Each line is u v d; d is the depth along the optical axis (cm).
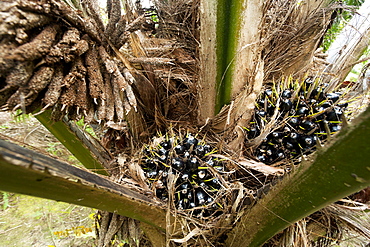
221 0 63
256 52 70
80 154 75
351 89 85
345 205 70
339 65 103
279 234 74
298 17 90
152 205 62
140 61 61
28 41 37
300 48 91
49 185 37
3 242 128
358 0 112
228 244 78
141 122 91
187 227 72
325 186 43
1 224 138
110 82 53
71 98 44
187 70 95
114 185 51
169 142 79
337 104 72
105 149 84
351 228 69
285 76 94
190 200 75
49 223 132
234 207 70
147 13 104
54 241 126
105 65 51
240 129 78
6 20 33
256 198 66
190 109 97
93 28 49
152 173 75
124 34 54
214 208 74
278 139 74
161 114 98
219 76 74
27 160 31
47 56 39
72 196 42
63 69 44
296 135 72
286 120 73
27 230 136
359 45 99
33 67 38
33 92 38
